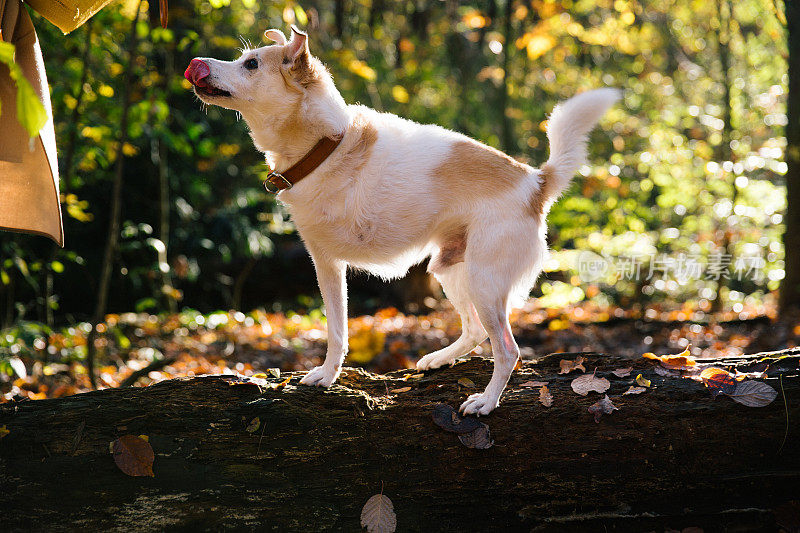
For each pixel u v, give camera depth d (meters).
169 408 2.78
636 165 12.68
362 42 13.63
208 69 2.82
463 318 3.23
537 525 2.70
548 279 13.70
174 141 6.84
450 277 3.22
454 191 2.89
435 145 2.93
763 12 10.16
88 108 6.51
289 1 5.93
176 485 2.57
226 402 2.85
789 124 8.22
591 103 3.05
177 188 10.34
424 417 2.80
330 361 3.03
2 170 2.75
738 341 7.08
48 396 4.92
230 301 11.39
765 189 10.65
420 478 2.68
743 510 2.70
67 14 2.90
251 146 11.43
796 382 2.82
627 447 2.70
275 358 6.84
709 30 12.18
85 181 9.12
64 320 9.49
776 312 8.39
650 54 14.70
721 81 12.59
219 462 2.63
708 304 10.65
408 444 2.72
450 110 15.87
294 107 2.84
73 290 10.04
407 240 2.95
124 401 2.82
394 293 11.80
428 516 2.67
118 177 5.34
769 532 2.66
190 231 10.74
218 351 6.97
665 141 11.93
